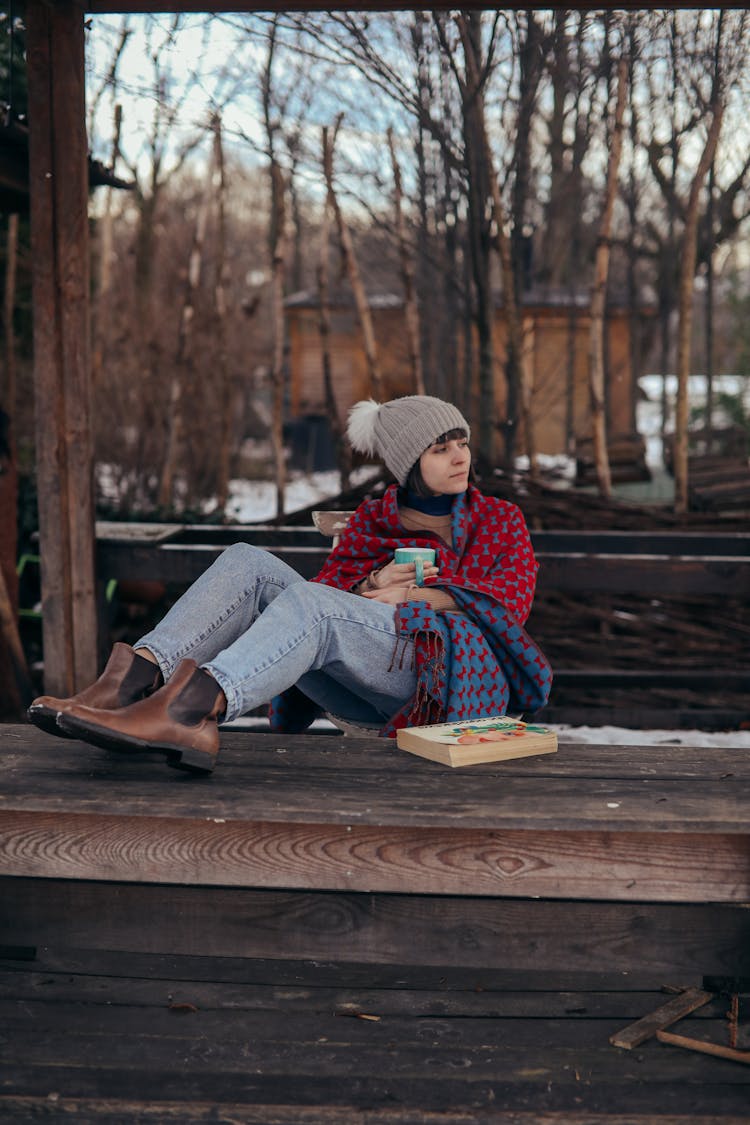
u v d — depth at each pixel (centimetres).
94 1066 183
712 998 208
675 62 542
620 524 539
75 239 384
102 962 226
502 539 266
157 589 563
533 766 213
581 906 197
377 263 1106
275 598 234
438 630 238
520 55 531
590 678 509
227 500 830
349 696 263
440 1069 182
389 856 189
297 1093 174
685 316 566
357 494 536
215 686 205
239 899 201
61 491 400
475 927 198
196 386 1022
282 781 200
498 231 618
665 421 1223
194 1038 193
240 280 1449
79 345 392
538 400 1431
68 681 408
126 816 189
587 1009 206
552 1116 167
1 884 205
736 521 534
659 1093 174
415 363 688
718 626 522
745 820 179
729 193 764
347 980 219
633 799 190
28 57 372
